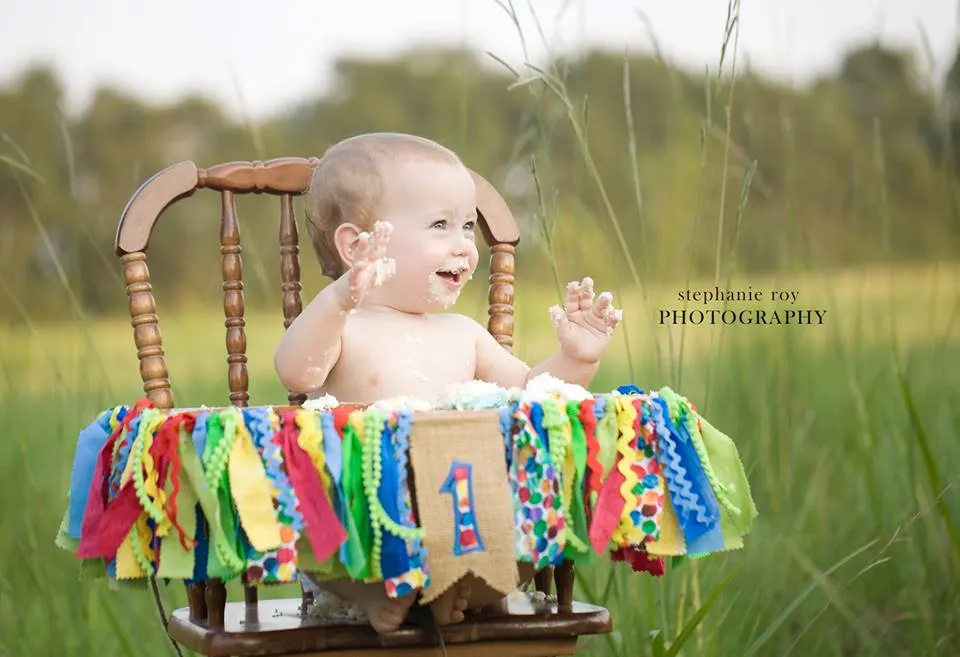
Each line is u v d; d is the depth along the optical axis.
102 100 9.69
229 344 1.81
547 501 1.35
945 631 2.21
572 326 1.63
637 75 7.06
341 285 1.45
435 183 1.67
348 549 1.28
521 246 2.81
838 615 2.36
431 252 1.66
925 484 2.35
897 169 3.53
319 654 1.40
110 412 1.43
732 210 3.67
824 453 2.51
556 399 1.38
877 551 2.39
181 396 2.32
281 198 1.88
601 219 2.33
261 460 1.28
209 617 1.42
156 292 8.18
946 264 2.59
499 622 1.44
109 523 1.31
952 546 2.13
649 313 2.29
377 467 1.29
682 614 2.04
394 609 1.36
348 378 1.63
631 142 2.12
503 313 1.90
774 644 2.29
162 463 1.30
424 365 1.66
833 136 3.76
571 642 1.47
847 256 3.18
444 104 9.34
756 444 2.52
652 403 1.40
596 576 2.26
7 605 2.30
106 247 7.09
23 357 2.85
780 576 2.38
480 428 1.34
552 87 2.03
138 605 2.41
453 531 1.31
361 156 1.69
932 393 2.50
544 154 2.13
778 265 2.86
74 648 2.21
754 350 2.62
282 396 4.04
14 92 9.22
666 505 1.41
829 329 2.74
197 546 1.31
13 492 2.47
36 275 4.68
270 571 1.26
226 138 9.87
